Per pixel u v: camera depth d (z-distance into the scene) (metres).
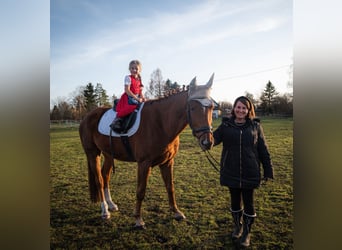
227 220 2.50
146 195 3.04
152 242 2.24
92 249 2.18
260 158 2.11
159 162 2.42
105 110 2.90
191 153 4.45
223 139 2.13
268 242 2.19
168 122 2.26
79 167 4.02
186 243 2.21
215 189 3.12
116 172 3.92
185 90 2.24
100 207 2.85
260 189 2.95
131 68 2.55
